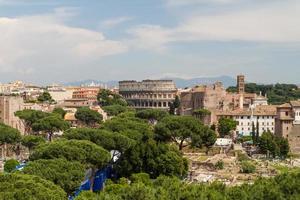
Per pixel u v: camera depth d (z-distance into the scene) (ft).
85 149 438.40
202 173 628.28
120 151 552.00
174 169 527.81
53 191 290.15
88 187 461.37
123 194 310.65
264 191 329.93
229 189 336.49
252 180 583.58
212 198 307.17
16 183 284.82
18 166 588.91
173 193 312.09
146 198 301.63
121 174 531.50
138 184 326.24
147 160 528.22
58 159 386.73
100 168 479.00
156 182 389.60
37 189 280.10
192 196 305.73
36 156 424.46
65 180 358.64
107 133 552.41
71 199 383.65
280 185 345.72
